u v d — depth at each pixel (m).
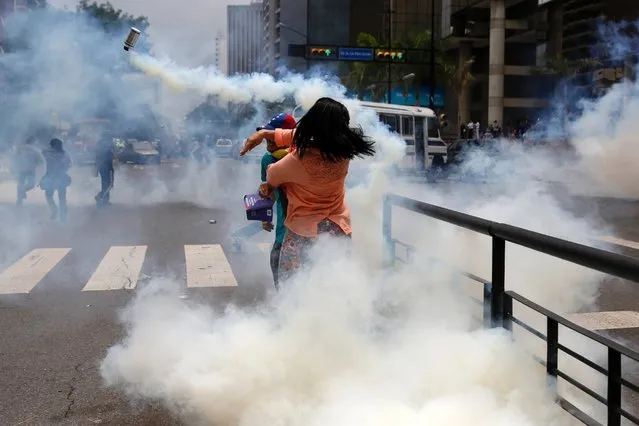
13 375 4.98
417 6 81.06
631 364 5.10
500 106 59.12
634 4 45.22
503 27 58.62
